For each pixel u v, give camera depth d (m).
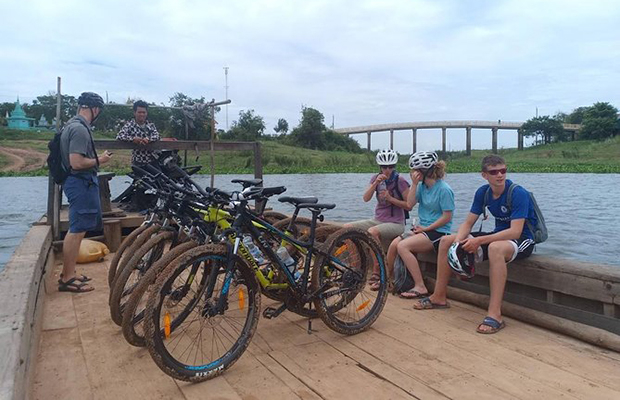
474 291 4.38
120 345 3.33
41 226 5.95
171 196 3.55
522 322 3.82
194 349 3.19
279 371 2.97
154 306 2.65
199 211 3.42
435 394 2.68
